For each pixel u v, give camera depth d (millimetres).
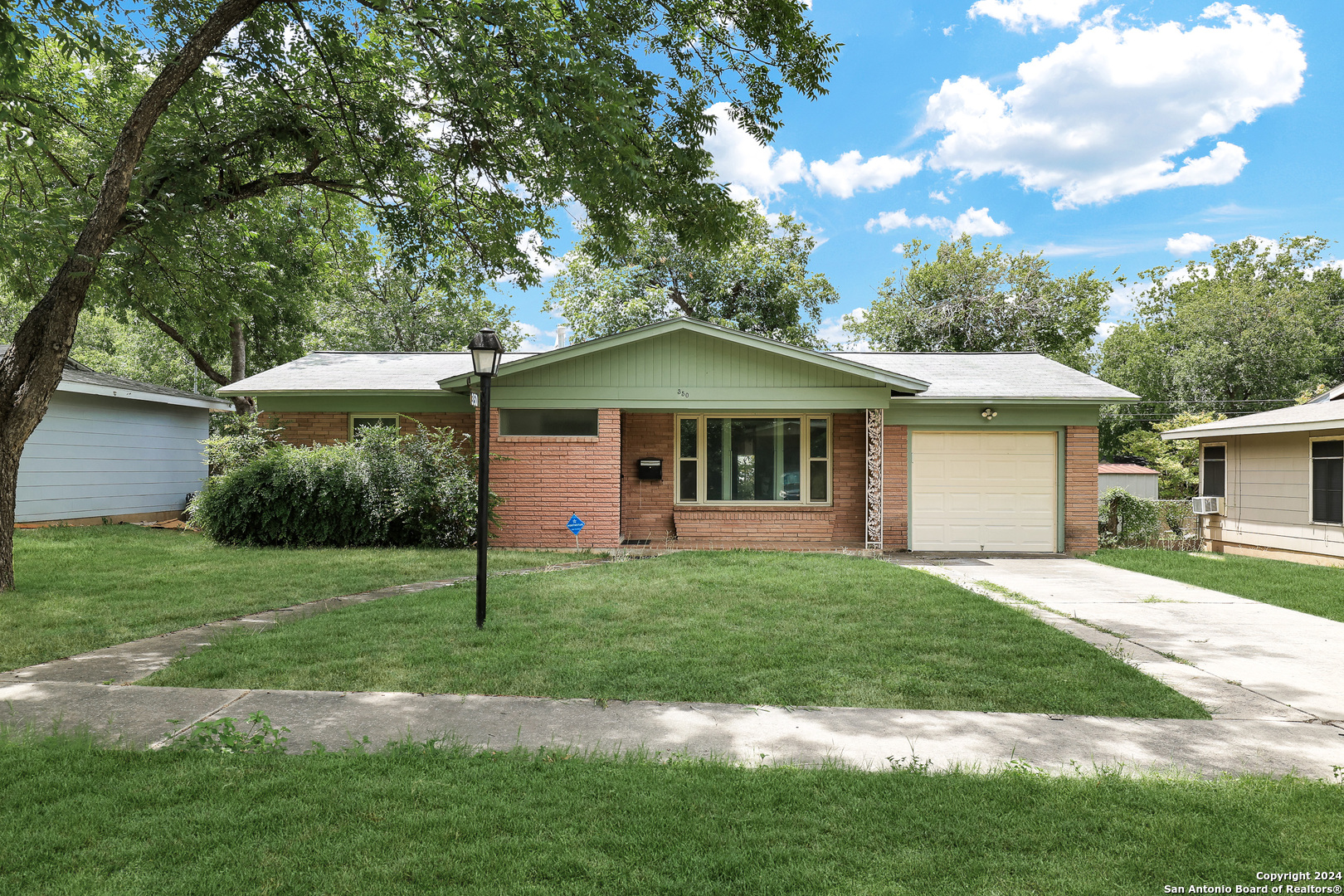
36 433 14555
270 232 12867
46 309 8633
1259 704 4922
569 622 6934
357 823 3076
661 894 2604
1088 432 13555
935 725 4453
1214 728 4449
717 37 9445
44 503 14703
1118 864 2822
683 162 9430
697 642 6273
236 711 4570
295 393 14164
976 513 13742
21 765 3572
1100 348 38094
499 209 11531
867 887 2654
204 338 13562
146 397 16516
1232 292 30641
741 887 2654
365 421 14672
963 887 2660
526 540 13188
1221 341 29984
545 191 10453
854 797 3361
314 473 12656
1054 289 30344
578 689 5047
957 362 16406
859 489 14383
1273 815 3217
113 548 11930
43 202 11336
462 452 14344
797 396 13117
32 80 10508
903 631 6684
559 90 8320
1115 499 14969
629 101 8016
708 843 2961
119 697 4812
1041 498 13672
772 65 9227
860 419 14383
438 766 3680
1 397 8469
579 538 13133
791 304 29281
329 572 9828
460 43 8516
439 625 6758
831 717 4582
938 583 9055
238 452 13930
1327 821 3158
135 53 9891
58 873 2670
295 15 9844
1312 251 37719
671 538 14500
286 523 12469
